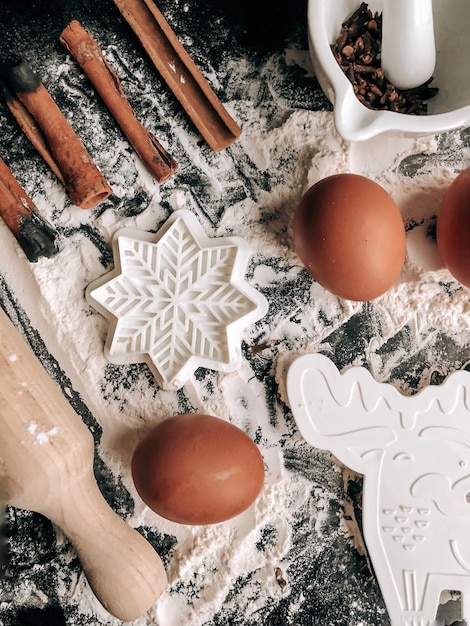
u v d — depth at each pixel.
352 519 0.35
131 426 0.34
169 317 0.34
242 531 0.35
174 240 0.34
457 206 0.30
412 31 0.30
